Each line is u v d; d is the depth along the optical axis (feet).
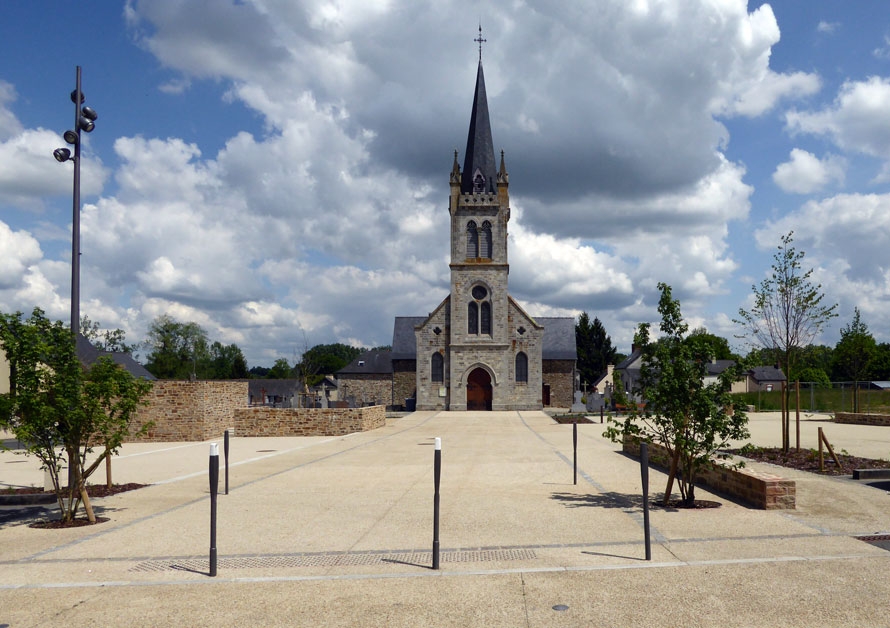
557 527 34.58
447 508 40.09
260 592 24.56
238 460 68.80
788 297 70.90
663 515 37.50
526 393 193.47
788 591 23.77
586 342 331.16
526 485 49.08
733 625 20.81
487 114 205.87
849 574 25.70
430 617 21.77
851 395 161.68
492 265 192.44
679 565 27.20
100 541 33.12
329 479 53.36
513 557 28.86
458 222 194.70
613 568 26.89
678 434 40.52
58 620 21.95
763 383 261.65
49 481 50.26
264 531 34.60
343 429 105.50
